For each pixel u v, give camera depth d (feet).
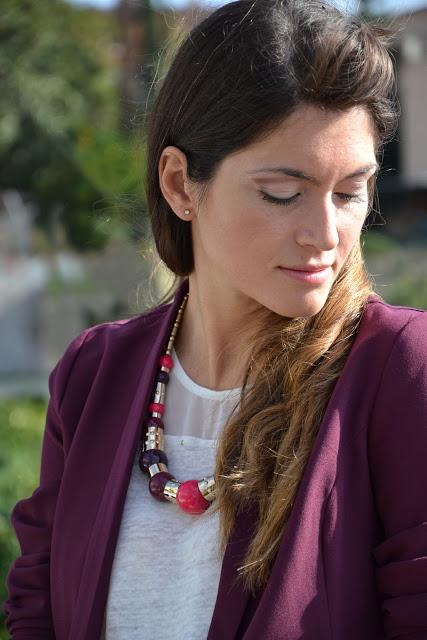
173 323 5.78
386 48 4.72
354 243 4.81
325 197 4.57
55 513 5.69
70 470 5.67
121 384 5.84
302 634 4.48
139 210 6.84
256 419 4.93
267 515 4.69
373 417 4.72
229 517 4.83
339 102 4.44
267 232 4.63
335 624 4.52
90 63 37.58
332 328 4.94
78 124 36.32
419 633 4.45
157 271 6.51
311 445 4.75
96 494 5.54
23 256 38.78
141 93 7.14
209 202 4.90
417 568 4.42
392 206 37.14
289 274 4.69
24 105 36.40
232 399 5.31
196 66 4.90
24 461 15.30
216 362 5.42
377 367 4.79
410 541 4.49
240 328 5.32
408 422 4.61
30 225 38.96
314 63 4.41
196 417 5.47
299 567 4.52
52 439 6.08
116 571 5.24
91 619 5.20
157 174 5.45
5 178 37.63
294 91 4.42
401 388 4.66
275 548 4.64
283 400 4.99
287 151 4.49
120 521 5.31
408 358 4.71
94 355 6.08
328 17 4.63
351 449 4.70
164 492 5.21
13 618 5.94
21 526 6.07
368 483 4.68
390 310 4.97
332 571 4.55
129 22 35.96
